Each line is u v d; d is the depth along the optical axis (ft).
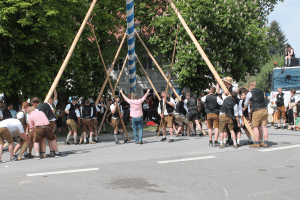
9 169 24.50
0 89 46.26
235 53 80.33
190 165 23.07
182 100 45.85
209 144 32.76
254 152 27.12
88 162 25.93
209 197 15.62
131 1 51.96
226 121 30.17
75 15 57.93
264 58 87.92
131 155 28.84
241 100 30.04
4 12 43.34
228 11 74.08
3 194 17.28
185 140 40.65
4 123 28.76
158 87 109.81
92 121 45.09
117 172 21.72
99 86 72.08
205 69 81.00
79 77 65.62
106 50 70.44
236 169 21.34
